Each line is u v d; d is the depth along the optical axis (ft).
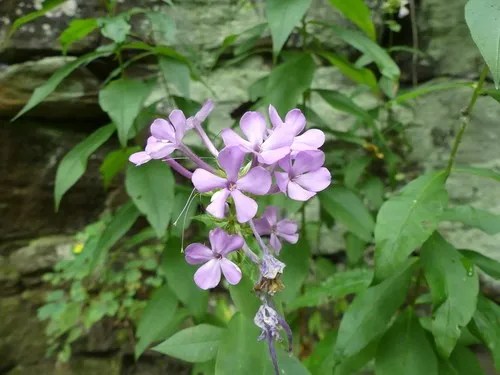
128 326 1.30
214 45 1.22
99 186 1.30
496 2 0.47
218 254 0.44
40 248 1.29
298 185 0.43
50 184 1.27
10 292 1.28
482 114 1.27
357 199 0.84
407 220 0.58
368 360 0.76
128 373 1.29
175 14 1.18
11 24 1.14
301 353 1.10
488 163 1.29
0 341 1.25
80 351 1.28
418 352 0.69
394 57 1.32
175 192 0.85
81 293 1.22
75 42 1.16
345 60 0.83
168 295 0.86
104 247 0.80
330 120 1.29
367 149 1.17
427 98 1.30
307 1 0.63
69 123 1.28
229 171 0.41
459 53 1.27
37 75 1.18
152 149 0.46
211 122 1.26
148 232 0.95
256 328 0.56
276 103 0.76
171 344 0.61
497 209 1.28
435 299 0.61
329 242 1.34
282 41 0.62
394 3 1.11
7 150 1.22
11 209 1.26
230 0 1.21
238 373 0.53
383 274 0.57
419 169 1.34
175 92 1.23
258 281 0.45
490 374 1.21
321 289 0.78
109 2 0.83
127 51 1.19
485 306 0.71
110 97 0.70
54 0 0.73
